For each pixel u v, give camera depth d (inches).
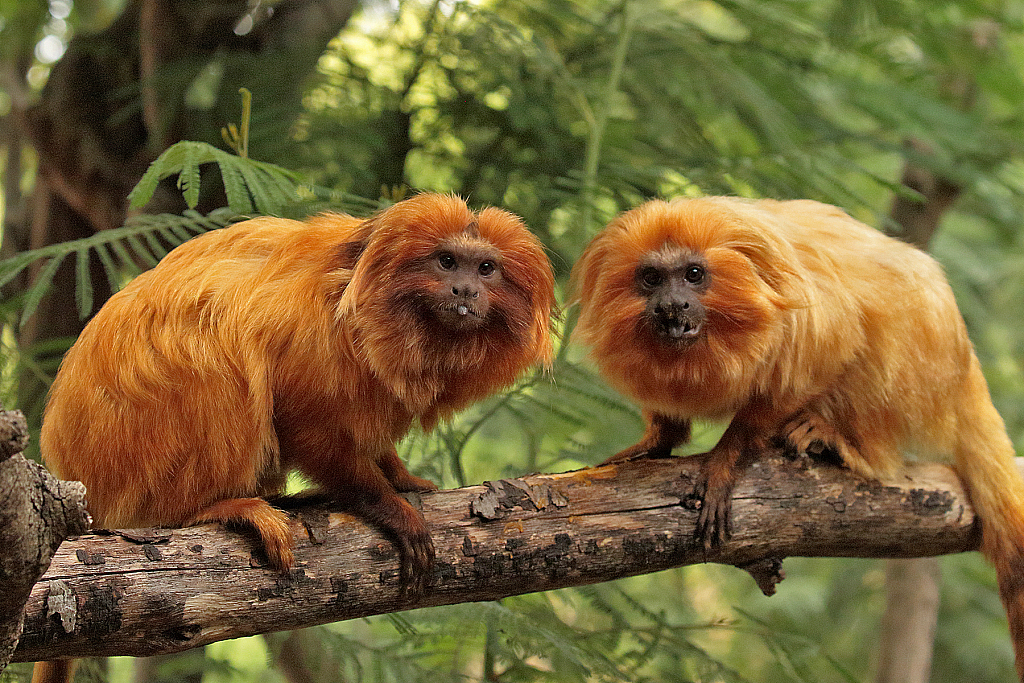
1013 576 157.1
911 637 298.7
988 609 401.1
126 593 111.7
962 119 259.4
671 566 143.6
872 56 260.1
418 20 250.8
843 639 402.9
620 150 261.0
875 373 159.3
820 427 157.5
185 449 128.1
